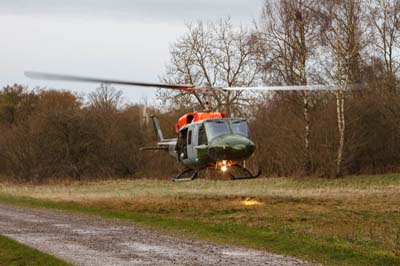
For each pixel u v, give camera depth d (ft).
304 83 155.33
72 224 71.41
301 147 170.40
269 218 76.07
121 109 230.48
